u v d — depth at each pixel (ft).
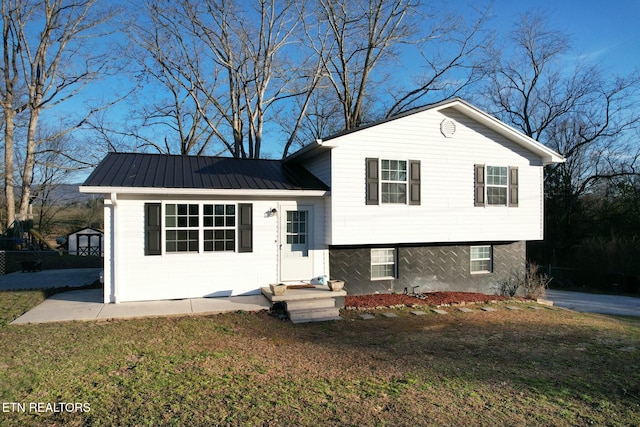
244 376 17.38
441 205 37.58
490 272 42.63
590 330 27.89
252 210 34.47
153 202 31.78
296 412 13.93
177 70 80.12
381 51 74.43
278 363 19.31
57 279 43.65
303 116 88.79
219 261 33.58
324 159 36.14
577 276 67.82
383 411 14.16
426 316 31.04
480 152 39.29
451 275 40.75
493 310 33.94
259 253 34.68
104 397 14.83
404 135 36.32
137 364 18.52
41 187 93.97
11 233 68.69
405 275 38.99
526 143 40.32
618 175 74.69
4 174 75.20
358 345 22.85
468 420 13.62
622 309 44.24
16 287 37.86
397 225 36.01
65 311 28.32
